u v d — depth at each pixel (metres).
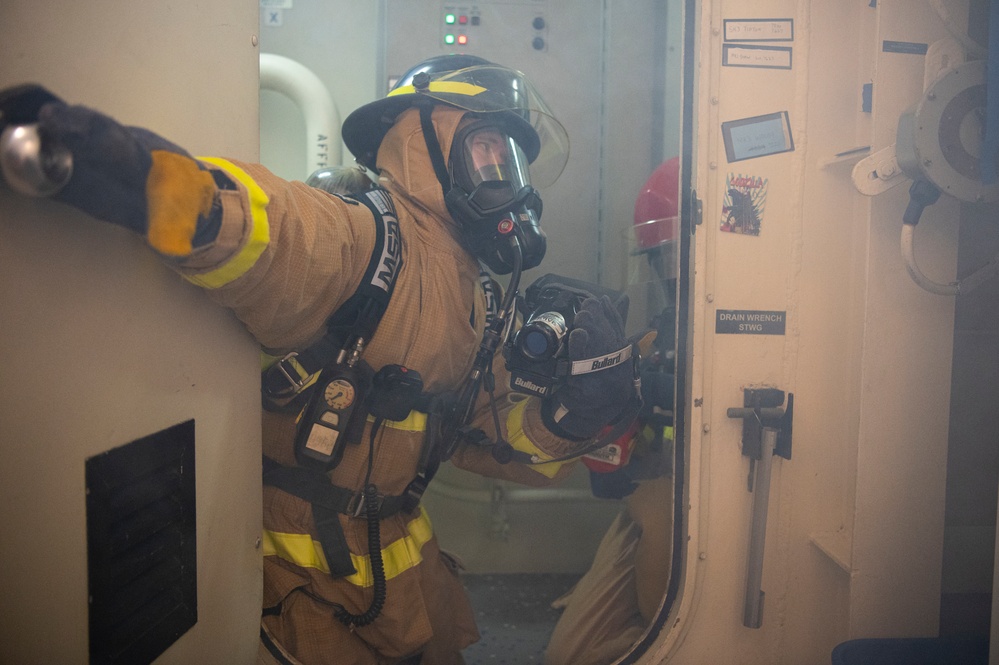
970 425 1.66
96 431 0.77
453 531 2.32
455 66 1.44
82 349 0.74
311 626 1.29
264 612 1.32
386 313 1.23
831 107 1.39
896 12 1.28
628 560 1.78
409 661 1.46
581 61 2.24
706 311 1.39
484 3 2.19
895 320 1.34
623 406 1.35
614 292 1.51
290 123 2.27
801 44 1.38
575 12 2.22
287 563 1.31
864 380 1.34
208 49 0.98
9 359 0.65
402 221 1.31
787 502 1.44
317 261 1.00
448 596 1.50
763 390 1.40
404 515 1.40
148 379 0.86
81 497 0.75
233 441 1.09
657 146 2.25
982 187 1.19
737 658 1.46
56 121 0.55
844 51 1.39
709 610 1.44
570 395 1.30
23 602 0.68
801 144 1.39
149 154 0.64
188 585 0.97
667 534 1.64
